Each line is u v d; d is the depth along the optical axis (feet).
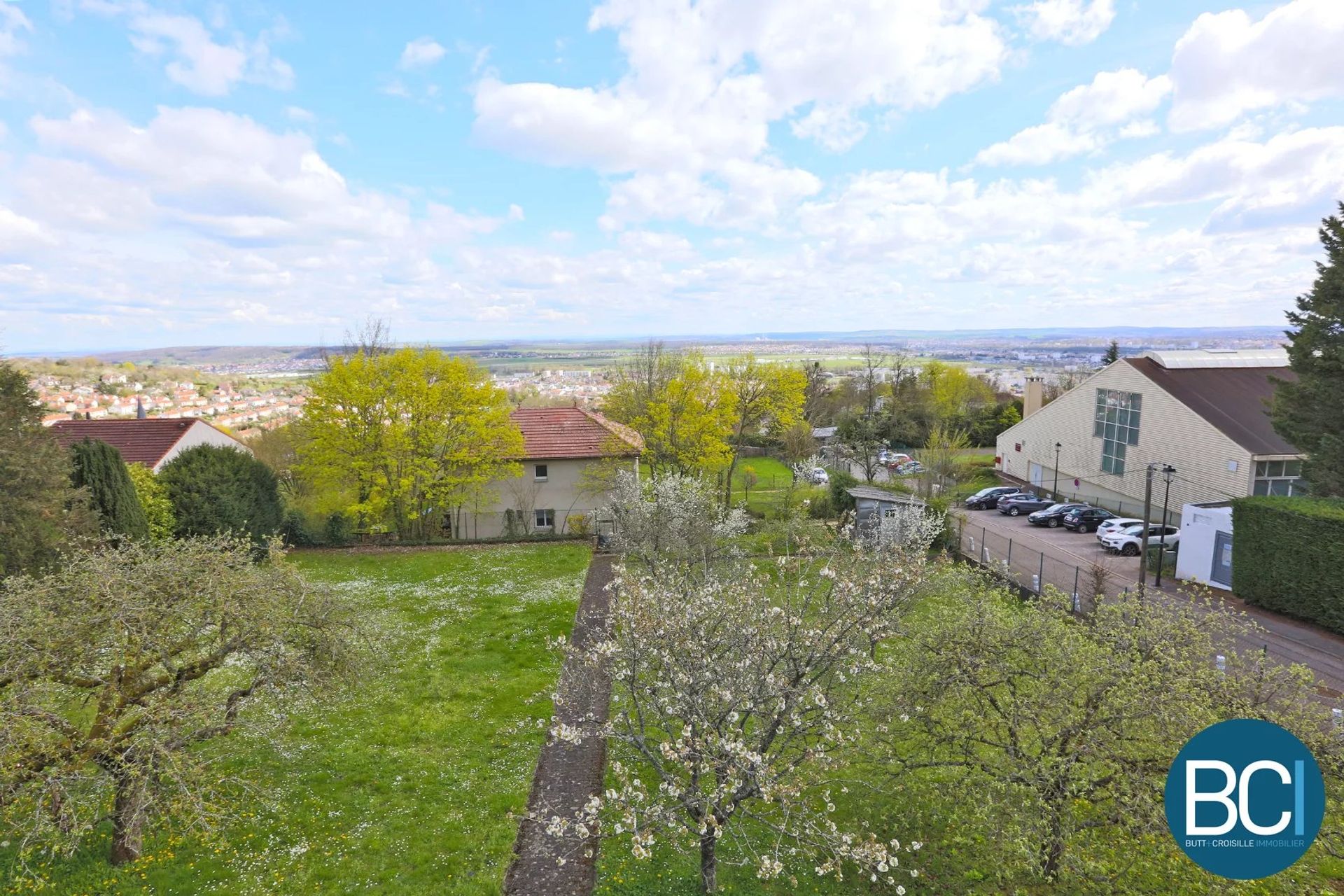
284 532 96.12
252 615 34.73
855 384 259.39
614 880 33.37
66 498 64.75
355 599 74.49
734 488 159.63
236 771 41.14
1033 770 28.35
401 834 36.35
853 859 28.09
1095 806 29.76
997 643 31.81
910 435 207.41
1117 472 126.31
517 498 106.63
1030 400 169.48
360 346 103.65
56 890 31.19
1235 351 126.41
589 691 51.60
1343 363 77.71
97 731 31.35
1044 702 29.40
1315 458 80.43
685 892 32.27
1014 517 128.67
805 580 55.42
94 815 34.96
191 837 34.96
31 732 28.12
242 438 146.51
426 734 46.75
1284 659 59.82
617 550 89.76
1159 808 26.32
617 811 37.73
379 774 41.78
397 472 96.37
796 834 29.25
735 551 71.97
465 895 32.22
